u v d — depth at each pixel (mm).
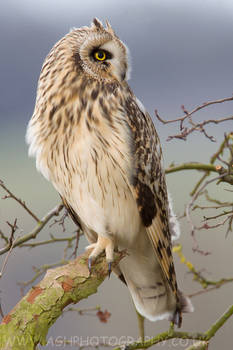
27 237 8773
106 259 7879
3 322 6031
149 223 8188
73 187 8086
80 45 8039
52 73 8023
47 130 7918
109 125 7750
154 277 8633
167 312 8578
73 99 7816
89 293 6441
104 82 8000
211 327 7656
